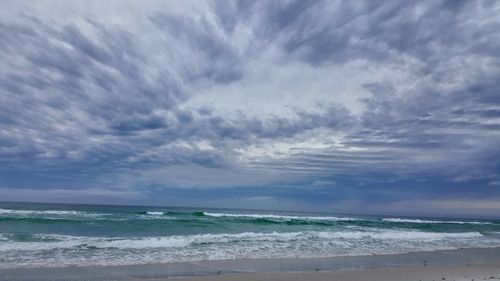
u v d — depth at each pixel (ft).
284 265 34.55
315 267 33.88
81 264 32.71
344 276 29.37
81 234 57.52
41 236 49.80
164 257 37.70
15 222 70.13
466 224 132.77
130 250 41.91
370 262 37.93
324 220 110.93
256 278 27.86
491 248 57.11
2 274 27.81
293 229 78.89
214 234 61.67
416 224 116.06
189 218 97.04
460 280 28.81
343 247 49.73
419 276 30.09
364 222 114.01
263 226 84.58
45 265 31.83
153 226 74.13
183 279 26.99
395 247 52.24
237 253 41.55
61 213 105.60
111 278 27.02
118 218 89.15
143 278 27.20
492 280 29.22
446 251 50.44
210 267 32.58
